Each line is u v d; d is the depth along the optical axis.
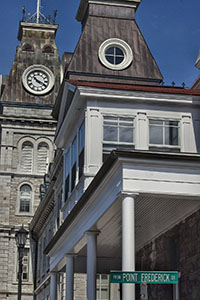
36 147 65.75
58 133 29.78
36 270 61.38
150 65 39.25
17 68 68.50
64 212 29.83
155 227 24.31
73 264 27.89
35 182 65.00
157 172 19.06
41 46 70.12
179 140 25.38
